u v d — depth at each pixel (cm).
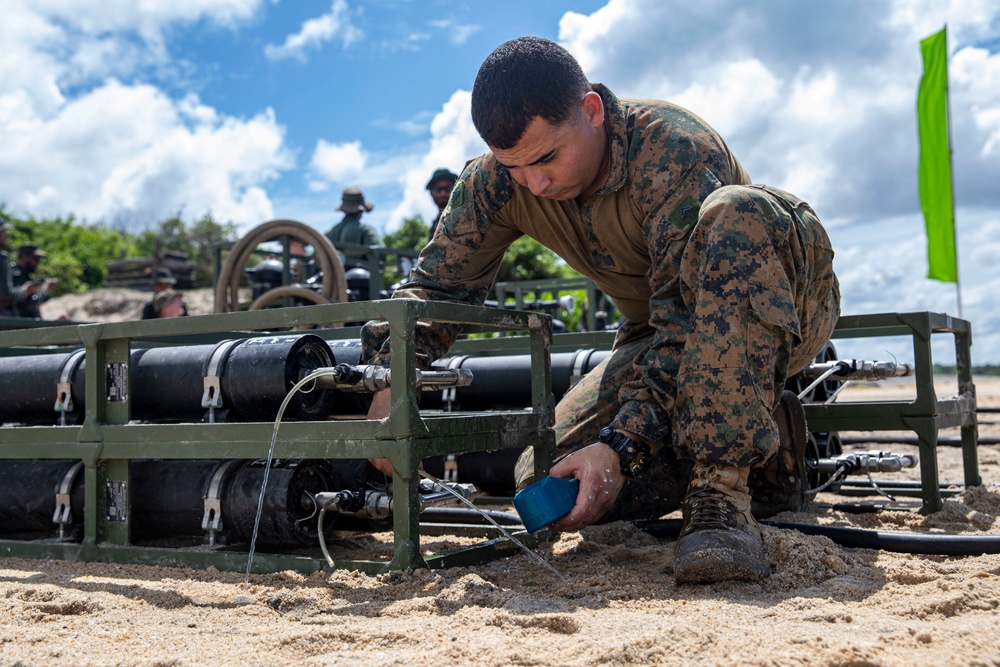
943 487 406
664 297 250
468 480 365
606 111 262
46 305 2350
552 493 228
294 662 162
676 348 243
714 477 228
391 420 229
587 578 225
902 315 334
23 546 291
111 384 281
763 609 186
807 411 356
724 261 224
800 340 235
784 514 327
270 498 257
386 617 194
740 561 207
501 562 255
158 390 277
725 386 222
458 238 288
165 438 265
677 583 212
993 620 174
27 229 3678
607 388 317
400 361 229
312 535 265
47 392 298
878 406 342
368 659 161
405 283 292
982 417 977
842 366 352
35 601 212
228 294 718
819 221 255
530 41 240
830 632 166
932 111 1515
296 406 258
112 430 275
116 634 185
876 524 316
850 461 344
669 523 289
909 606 183
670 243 248
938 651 154
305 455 241
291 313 247
